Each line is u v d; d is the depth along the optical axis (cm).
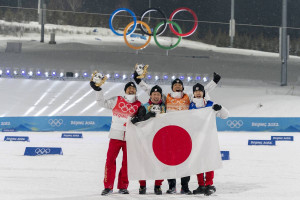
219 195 2056
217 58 12031
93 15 14988
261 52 13800
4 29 13438
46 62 10012
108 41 13362
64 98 7362
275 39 14588
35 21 14538
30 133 5828
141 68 2203
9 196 1991
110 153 2117
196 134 2100
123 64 10656
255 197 2008
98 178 2506
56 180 2417
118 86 8038
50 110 6881
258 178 2534
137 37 14075
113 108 2125
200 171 2078
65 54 11044
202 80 9225
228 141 4888
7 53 10319
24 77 8519
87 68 9856
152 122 2091
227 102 7519
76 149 3919
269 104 7344
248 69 11025
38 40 13012
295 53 13788
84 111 6931
